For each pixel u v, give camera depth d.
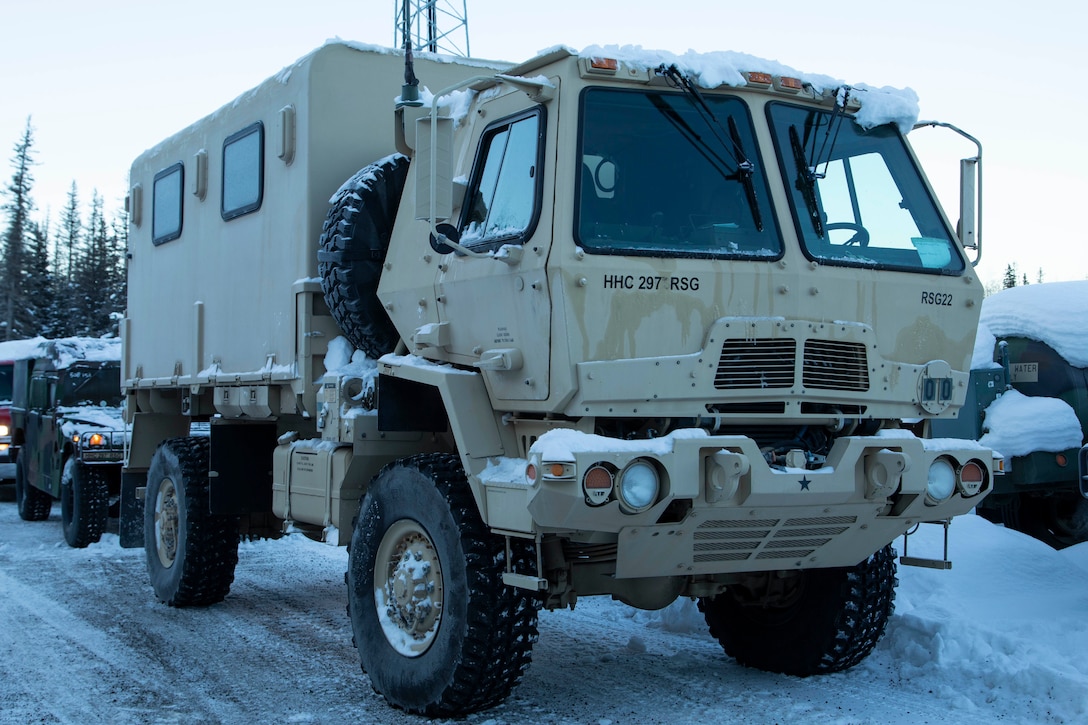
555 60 5.34
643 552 5.20
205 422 10.58
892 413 5.47
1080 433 8.66
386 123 7.38
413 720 5.56
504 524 5.13
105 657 7.02
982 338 9.30
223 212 8.42
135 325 10.52
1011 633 6.50
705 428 5.15
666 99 5.39
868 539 5.70
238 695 6.08
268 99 7.75
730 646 6.68
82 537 12.58
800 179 5.54
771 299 5.22
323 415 6.81
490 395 5.50
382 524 5.94
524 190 5.41
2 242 63.59
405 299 6.24
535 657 6.91
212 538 8.52
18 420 17.08
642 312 5.02
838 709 5.57
